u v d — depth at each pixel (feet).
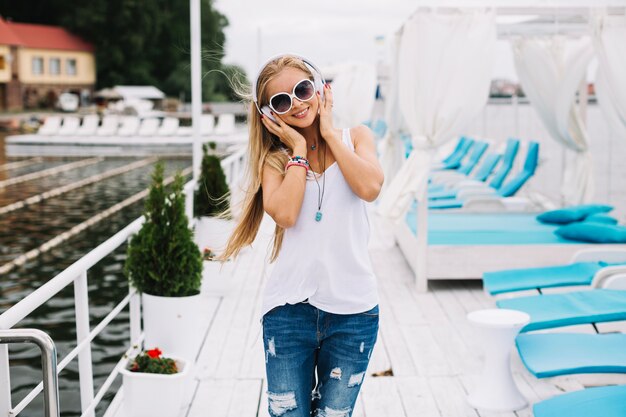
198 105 22.82
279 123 7.82
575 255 17.66
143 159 86.43
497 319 12.73
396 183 20.74
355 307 7.79
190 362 12.48
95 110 179.01
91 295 27.40
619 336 12.43
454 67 20.20
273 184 7.99
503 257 20.88
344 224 7.78
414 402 13.20
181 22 208.23
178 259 12.96
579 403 10.05
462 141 41.81
